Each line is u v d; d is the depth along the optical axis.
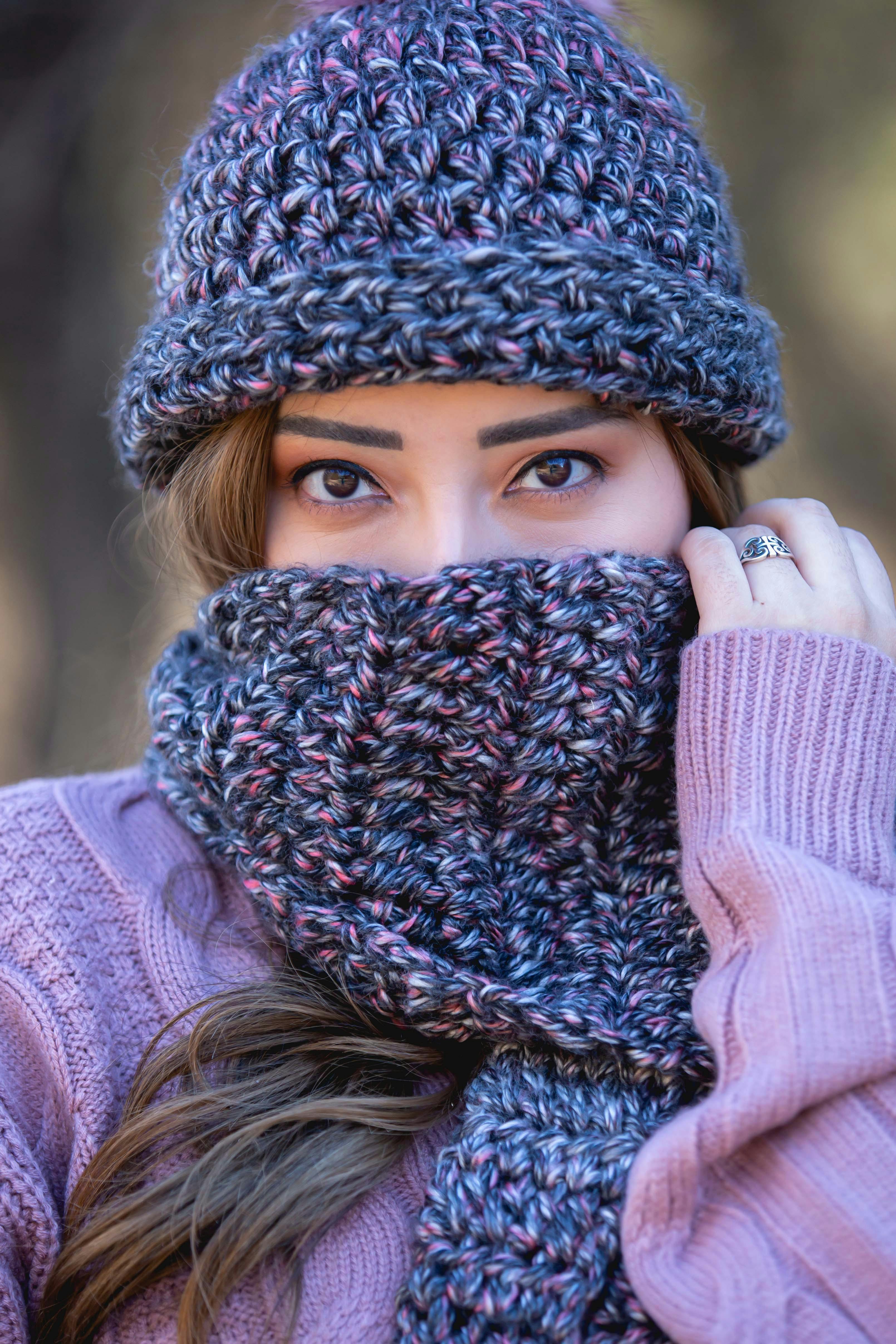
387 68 1.07
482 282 1.01
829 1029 0.92
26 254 3.08
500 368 1.02
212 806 1.17
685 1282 0.88
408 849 1.11
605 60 1.14
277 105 1.10
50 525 3.17
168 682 1.28
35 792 1.30
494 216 1.04
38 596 3.18
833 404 3.19
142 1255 0.98
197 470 1.23
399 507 1.16
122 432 1.33
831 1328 0.85
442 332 1.01
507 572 1.09
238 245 1.11
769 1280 0.87
